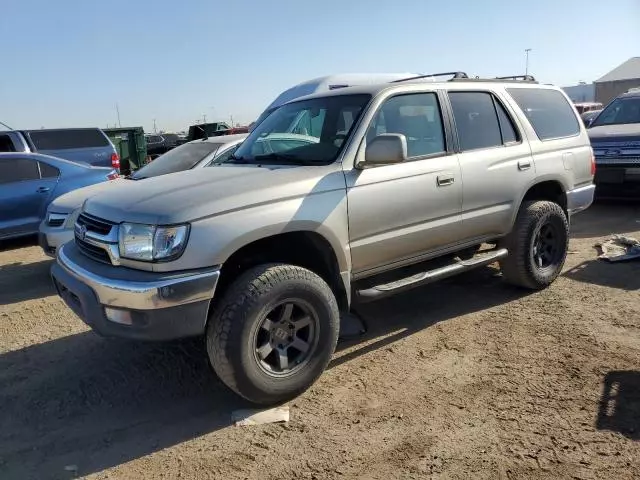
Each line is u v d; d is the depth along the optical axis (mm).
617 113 10180
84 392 3867
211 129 26125
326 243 3725
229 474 2910
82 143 12594
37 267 7551
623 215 8734
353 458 2984
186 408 3605
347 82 9570
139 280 3150
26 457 3137
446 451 2996
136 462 3053
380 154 3727
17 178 8016
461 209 4523
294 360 3586
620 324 4500
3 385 4023
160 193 3496
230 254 3268
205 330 3385
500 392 3562
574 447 2959
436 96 4543
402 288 4176
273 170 3818
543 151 5270
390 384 3758
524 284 5301
